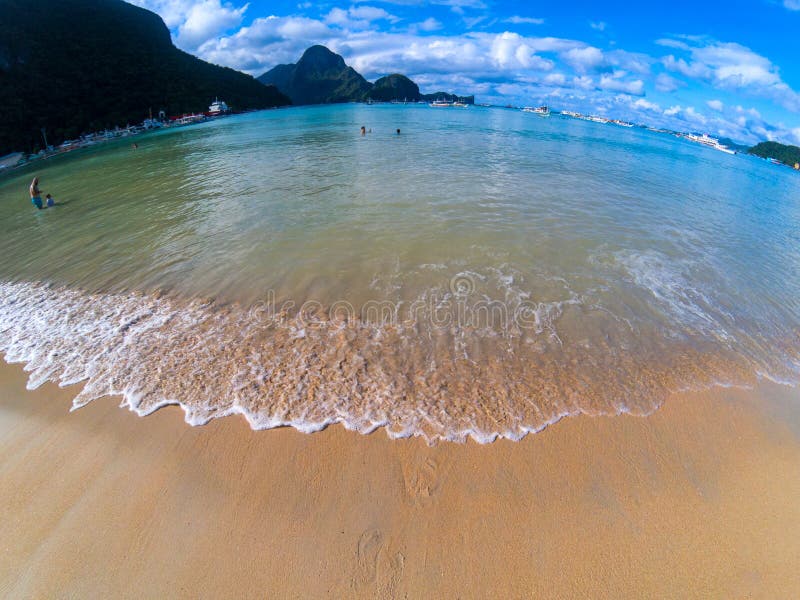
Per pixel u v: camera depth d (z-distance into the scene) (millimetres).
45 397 5781
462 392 5668
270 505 4219
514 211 13641
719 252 11172
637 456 4738
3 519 4199
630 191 18359
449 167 22094
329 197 15328
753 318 7816
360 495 4289
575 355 6492
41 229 13453
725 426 5195
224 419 5258
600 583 3578
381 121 69188
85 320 7660
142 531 4035
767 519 4098
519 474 4496
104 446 4969
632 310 7836
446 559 3729
